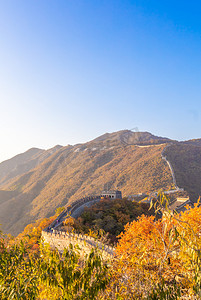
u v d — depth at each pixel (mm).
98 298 3764
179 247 3531
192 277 3275
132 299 3484
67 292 3520
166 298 3119
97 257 3736
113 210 48312
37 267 3703
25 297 3490
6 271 3791
